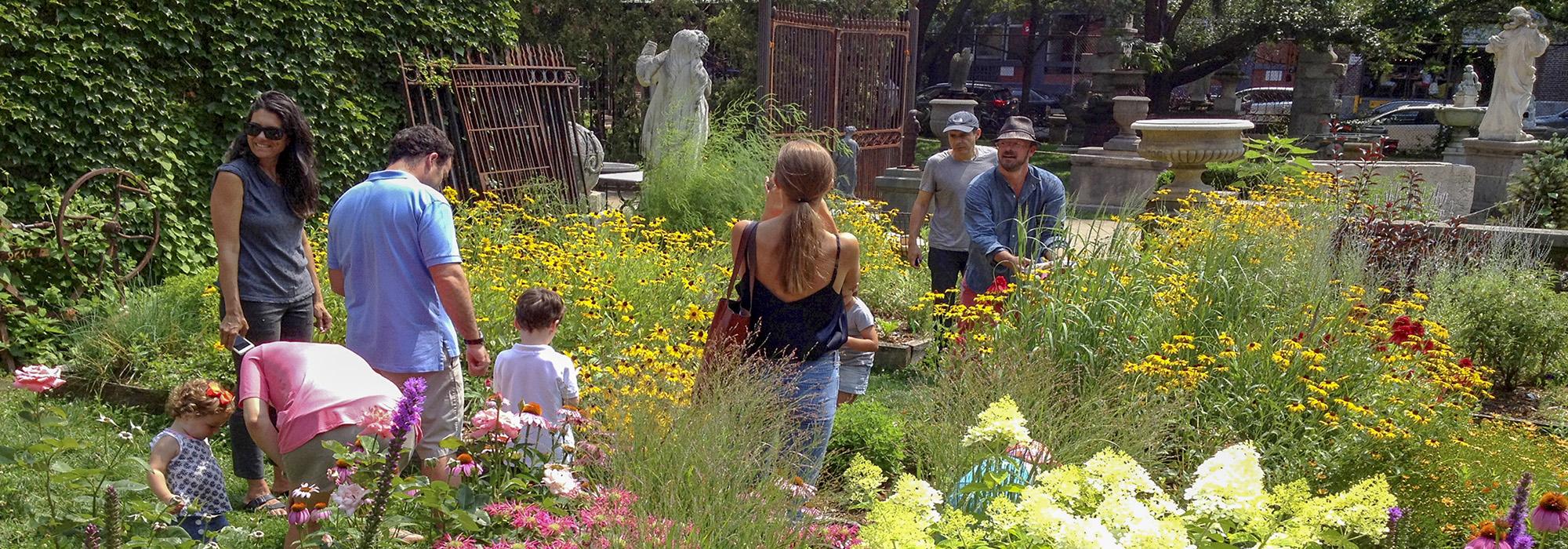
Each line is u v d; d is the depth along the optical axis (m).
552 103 10.48
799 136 10.99
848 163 11.61
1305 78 28.34
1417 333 4.71
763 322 3.40
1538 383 6.49
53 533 2.88
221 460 4.48
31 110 6.35
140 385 5.31
